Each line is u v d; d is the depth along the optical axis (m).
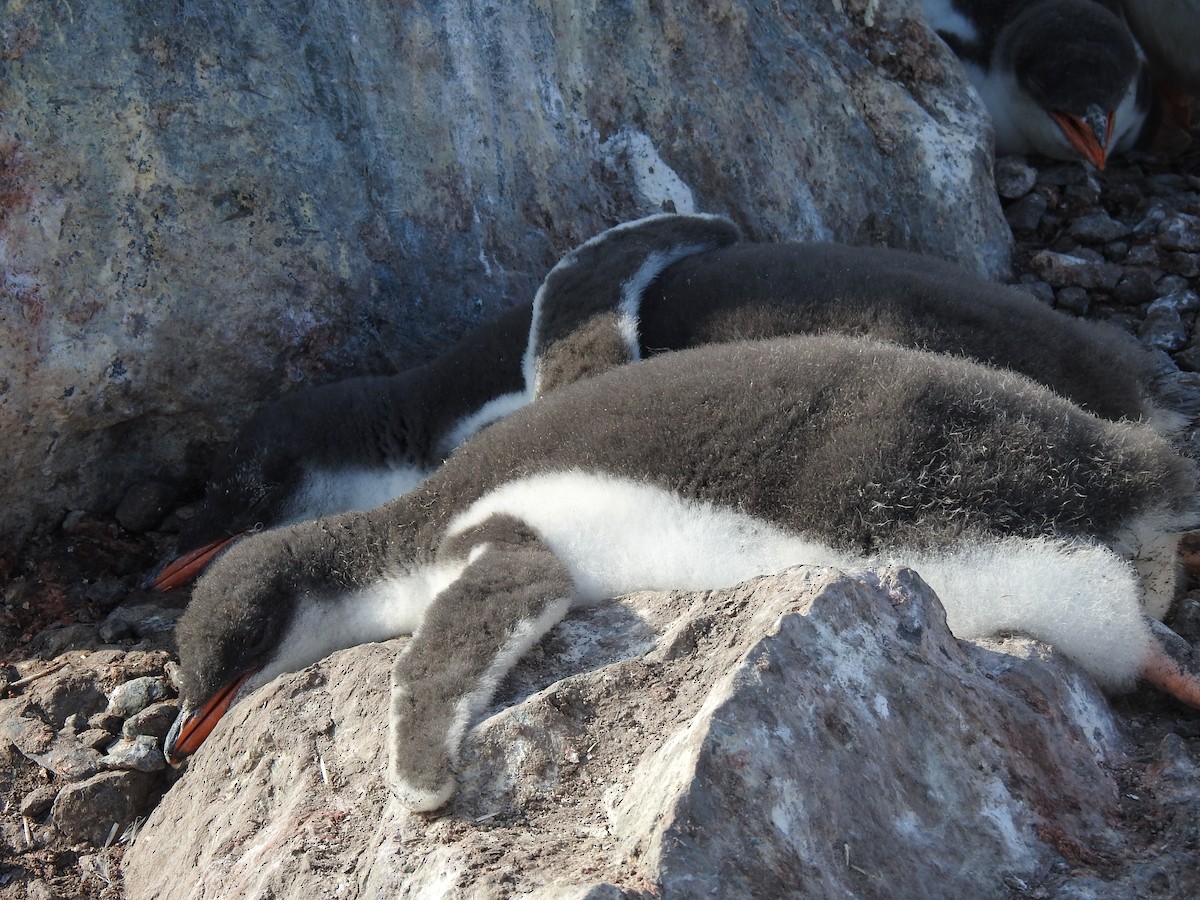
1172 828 1.64
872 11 2.37
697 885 1.57
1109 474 1.72
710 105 2.26
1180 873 1.61
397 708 1.70
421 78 2.13
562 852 1.61
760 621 1.67
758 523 1.74
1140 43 2.60
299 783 1.74
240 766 1.79
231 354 2.08
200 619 1.86
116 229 2.01
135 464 2.10
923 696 1.65
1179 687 1.70
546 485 1.80
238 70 2.04
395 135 2.12
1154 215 2.38
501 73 2.17
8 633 2.01
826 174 2.31
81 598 2.04
